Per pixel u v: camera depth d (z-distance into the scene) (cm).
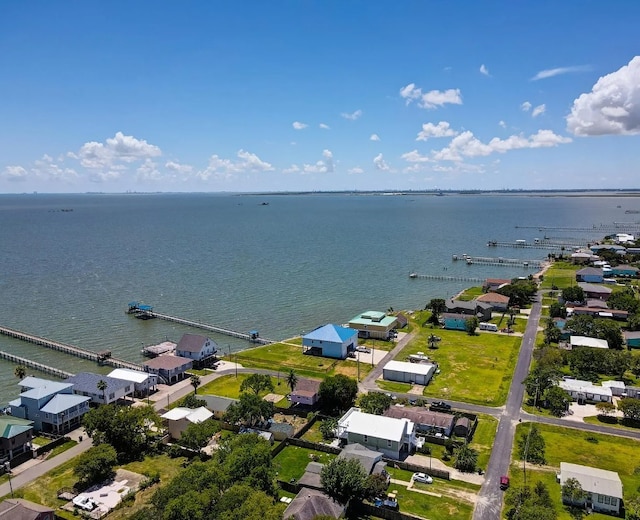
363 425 7162
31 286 17612
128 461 6781
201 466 5697
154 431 7600
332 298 16588
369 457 6412
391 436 6881
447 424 7444
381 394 8312
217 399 8381
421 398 8706
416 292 17662
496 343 11994
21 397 7894
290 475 6381
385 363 10712
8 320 13800
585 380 9500
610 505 5622
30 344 12112
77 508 5653
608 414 8081
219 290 17412
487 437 7381
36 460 6800
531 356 11025
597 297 15862
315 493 5616
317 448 7100
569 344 11619
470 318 13062
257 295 16800
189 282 18600
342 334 11438
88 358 11119
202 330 13325
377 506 5659
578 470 6091
